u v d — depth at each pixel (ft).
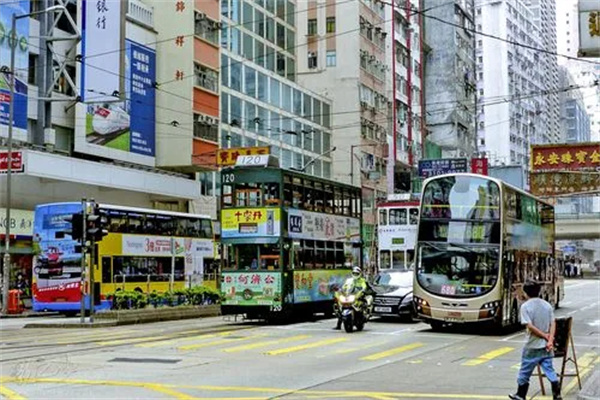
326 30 216.95
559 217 265.34
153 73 143.43
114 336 66.28
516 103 444.96
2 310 103.65
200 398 34.42
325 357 51.26
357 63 214.69
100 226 81.30
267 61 191.62
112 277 98.89
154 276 106.73
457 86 293.64
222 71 164.45
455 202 74.18
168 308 93.09
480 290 71.61
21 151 108.17
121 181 128.16
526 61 465.88
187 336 65.98
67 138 124.77
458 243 73.10
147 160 141.08
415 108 264.11
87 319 86.69
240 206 80.43
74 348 55.77
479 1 444.55
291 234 80.59
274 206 79.15
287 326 78.38
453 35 290.56
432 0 293.23
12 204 114.01
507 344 63.16
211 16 152.56
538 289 34.68
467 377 42.60
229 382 39.63
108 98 120.67
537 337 33.99
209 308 101.04
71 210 99.60
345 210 95.30
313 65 217.15
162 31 146.30
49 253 99.91
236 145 168.35
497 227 72.79
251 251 80.12
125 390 36.63
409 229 125.59
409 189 244.42
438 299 72.23
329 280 89.10
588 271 435.12
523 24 464.24
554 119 497.87
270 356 51.39
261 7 188.85
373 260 136.26
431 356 53.21
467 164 172.65
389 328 77.46
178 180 143.54
